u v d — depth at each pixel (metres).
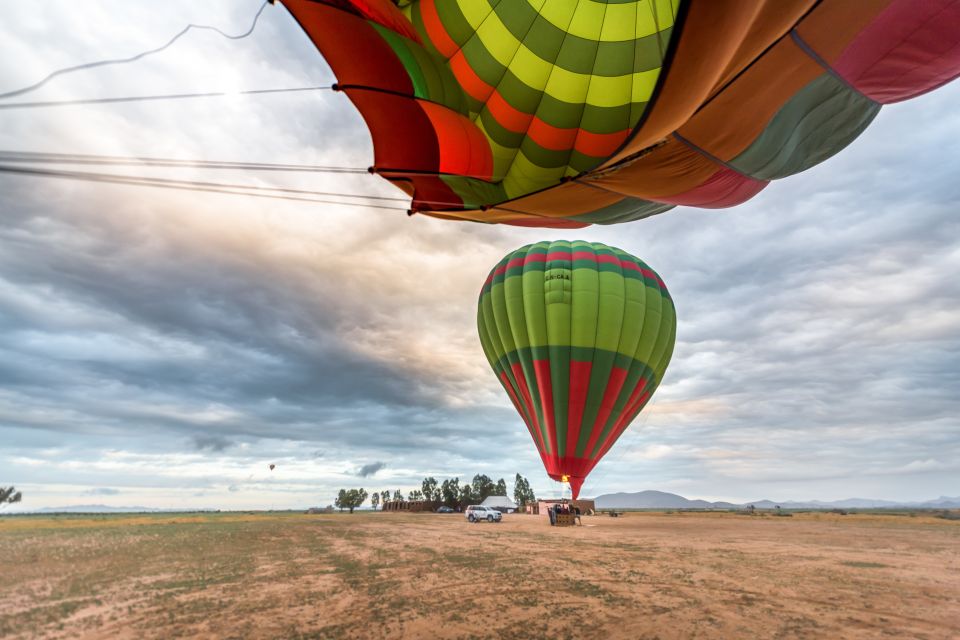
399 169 9.52
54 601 8.78
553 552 16.52
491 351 29.62
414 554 15.84
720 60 7.33
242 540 20.64
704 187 11.05
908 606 8.72
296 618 7.77
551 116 12.34
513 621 7.69
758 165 10.53
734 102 8.84
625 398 26.44
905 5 7.56
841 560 14.82
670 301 28.83
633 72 12.09
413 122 8.95
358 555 15.50
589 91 12.23
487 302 29.27
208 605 8.54
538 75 12.20
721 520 50.19
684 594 9.58
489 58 12.12
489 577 11.37
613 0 11.74
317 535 23.83
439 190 10.66
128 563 13.34
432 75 9.96
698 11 6.50
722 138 9.57
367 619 7.74
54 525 31.78
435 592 9.70
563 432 25.56
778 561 14.45
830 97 9.24
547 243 28.78
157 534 23.28
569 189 10.87
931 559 15.23
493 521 40.69
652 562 14.02
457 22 11.87
